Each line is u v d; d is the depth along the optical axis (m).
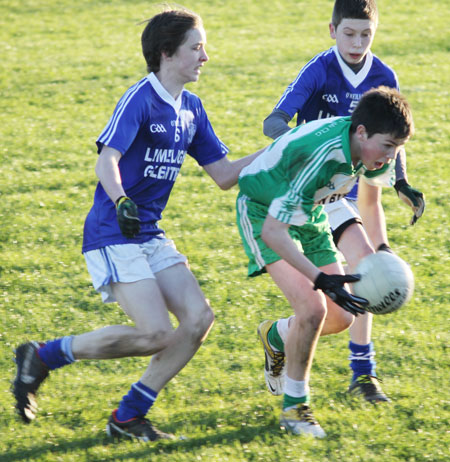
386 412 15.52
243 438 14.68
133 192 15.18
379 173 15.17
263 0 80.12
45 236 27.22
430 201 30.59
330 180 13.73
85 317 21.09
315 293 14.55
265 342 16.16
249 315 20.94
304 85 17.66
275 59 57.19
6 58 58.91
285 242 13.70
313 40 63.03
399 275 13.95
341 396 16.45
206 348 19.02
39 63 57.22
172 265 15.23
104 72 54.31
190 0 80.62
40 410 15.95
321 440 14.43
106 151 14.41
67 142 39.25
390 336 19.45
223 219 29.03
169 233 27.53
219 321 20.64
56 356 14.82
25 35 67.69
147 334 14.32
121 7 78.62
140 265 14.64
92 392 16.86
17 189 32.25
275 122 17.02
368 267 14.14
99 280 14.72
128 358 18.73
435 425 15.00
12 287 22.95
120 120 14.48
